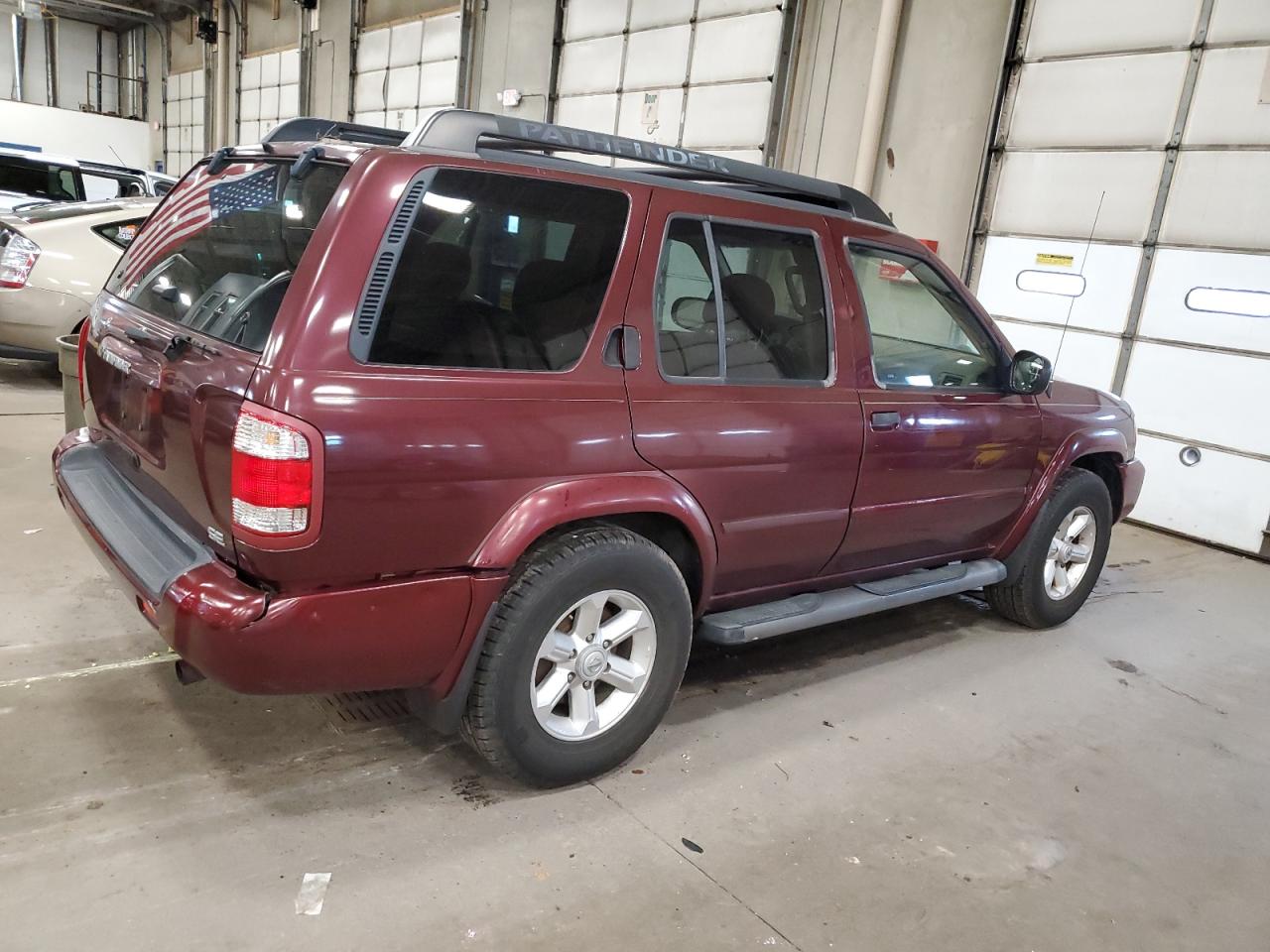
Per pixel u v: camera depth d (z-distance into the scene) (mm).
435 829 2307
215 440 1959
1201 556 5930
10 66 23906
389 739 2695
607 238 2410
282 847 2178
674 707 3086
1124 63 6527
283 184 2285
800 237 2910
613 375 2398
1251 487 6047
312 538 1922
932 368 3324
